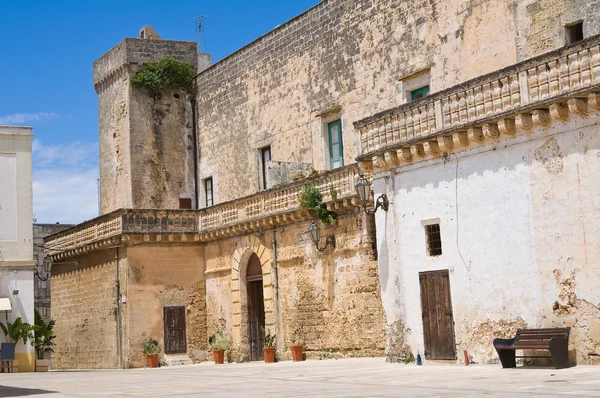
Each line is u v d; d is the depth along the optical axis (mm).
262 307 34812
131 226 36531
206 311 37594
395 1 30172
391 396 13312
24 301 33125
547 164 18234
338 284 29188
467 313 20062
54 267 44375
